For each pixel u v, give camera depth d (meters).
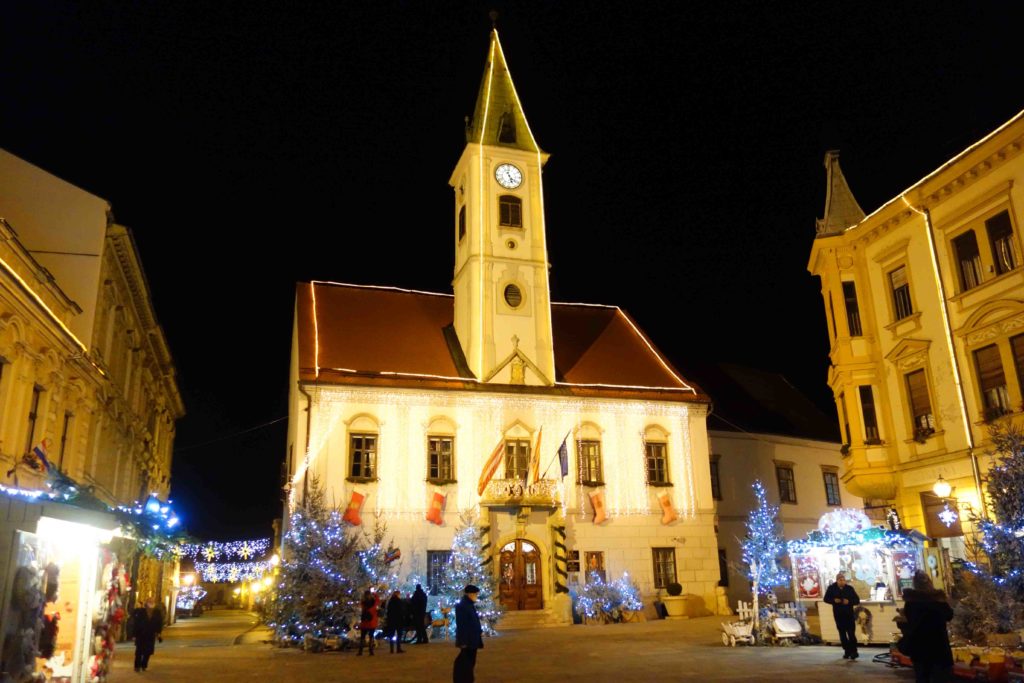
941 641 10.19
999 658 12.13
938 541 21.16
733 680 13.26
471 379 32.28
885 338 25.47
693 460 34.22
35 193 24.89
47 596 11.04
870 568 19.34
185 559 63.44
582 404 33.25
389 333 34.28
